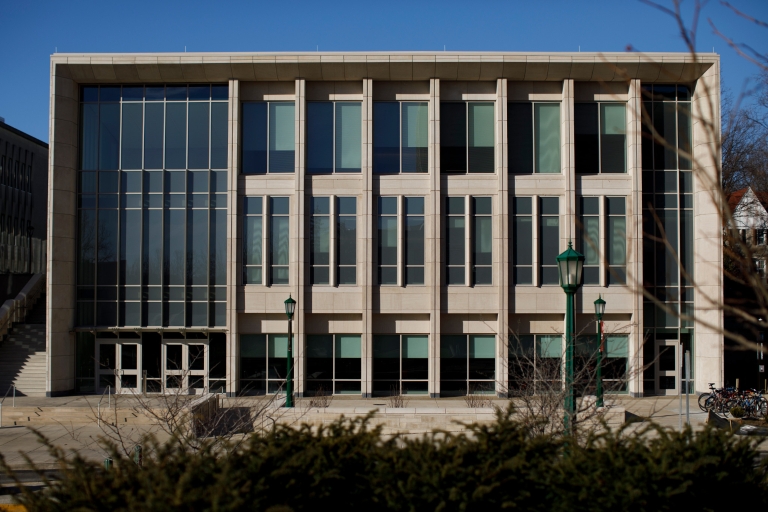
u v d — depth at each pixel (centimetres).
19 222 4975
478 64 2764
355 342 2838
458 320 2822
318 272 2828
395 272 2817
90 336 2886
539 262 2800
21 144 5038
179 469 755
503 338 2742
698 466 761
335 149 2858
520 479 778
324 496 741
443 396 2794
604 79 2822
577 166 2830
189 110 2877
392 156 2850
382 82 2859
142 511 627
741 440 849
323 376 2827
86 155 2880
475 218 2828
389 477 768
